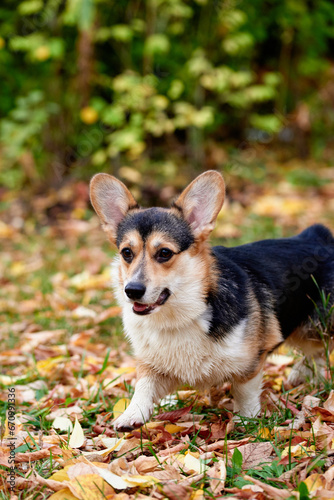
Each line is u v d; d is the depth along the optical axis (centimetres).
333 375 383
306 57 1122
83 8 830
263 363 353
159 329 334
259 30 1060
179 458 291
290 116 1136
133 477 264
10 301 627
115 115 918
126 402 359
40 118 898
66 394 407
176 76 999
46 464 298
